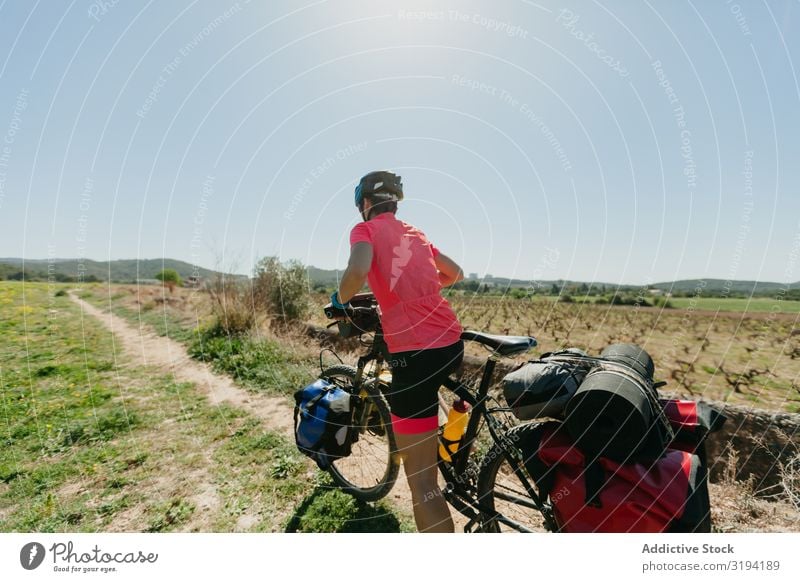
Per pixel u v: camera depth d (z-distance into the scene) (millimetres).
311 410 2326
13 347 6266
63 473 2668
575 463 1498
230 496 2414
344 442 2299
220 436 3143
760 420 2443
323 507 2314
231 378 4539
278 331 6020
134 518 2250
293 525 2178
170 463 2770
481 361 3627
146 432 3232
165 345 6258
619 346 1808
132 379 4578
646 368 1671
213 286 6637
